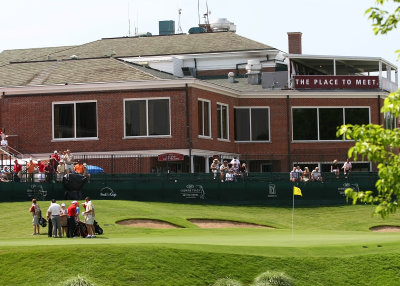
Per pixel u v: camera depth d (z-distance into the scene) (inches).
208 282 1160.2
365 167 2701.8
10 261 1168.2
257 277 1165.7
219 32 3390.7
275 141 2679.6
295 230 1846.7
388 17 866.1
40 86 2423.7
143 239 1465.3
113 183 2117.4
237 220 1926.7
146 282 1133.7
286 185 2192.4
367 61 2832.2
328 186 2212.1
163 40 3390.7
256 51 3203.7
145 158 2361.0
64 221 1621.6
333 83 2731.3
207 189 2161.7
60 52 3484.3
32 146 2437.3
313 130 2701.8
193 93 2375.7
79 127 2416.3
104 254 1182.3
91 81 2440.9
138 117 2388.0
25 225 1733.5
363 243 1369.3
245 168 2299.5
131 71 2459.4
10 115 2452.0
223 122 2573.8
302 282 1187.3
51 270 1142.3
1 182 1999.3
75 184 2031.3
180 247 1235.2
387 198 871.7
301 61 2829.7
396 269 1237.7
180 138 2362.2
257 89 2763.3
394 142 845.2
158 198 2138.3
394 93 834.2
